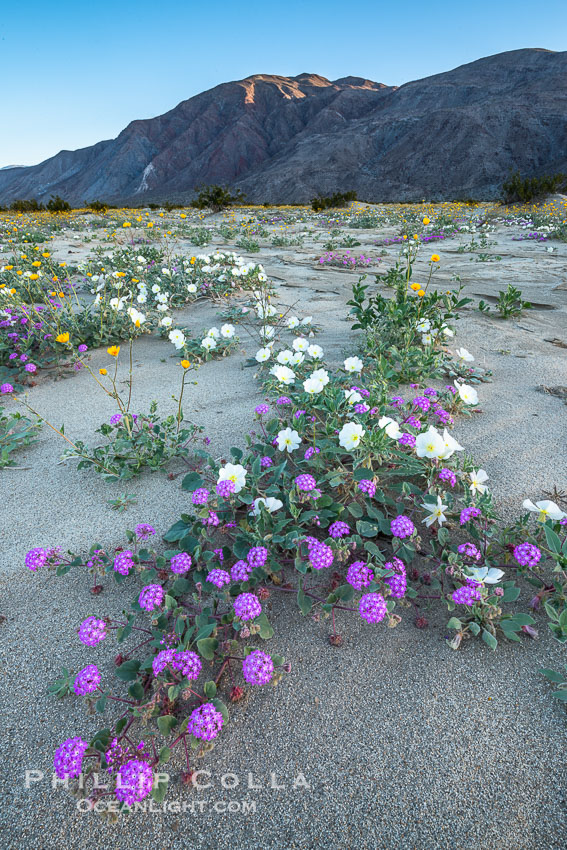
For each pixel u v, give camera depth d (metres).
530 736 1.38
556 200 19.27
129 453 2.71
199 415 3.28
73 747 1.25
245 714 1.48
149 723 1.46
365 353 4.04
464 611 1.78
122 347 4.81
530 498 2.33
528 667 1.58
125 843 1.20
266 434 2.82
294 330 4.89
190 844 1.19
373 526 1.96
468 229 13.88
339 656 1.64
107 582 1.98
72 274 8.06
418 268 8.45
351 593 1.74
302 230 15.80
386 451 2.23
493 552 1.98
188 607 1.80
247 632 1.58
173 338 3.88
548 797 1.25
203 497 1.95
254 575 1.86
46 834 1.22
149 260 8.27
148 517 2.32
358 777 1.31
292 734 1.42
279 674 1.49
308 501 2.11
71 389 3.85
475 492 2.12
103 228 16.17
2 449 2.89
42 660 1.66
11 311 5.11
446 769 1.32
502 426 3.02
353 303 4.48
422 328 3.91
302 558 1.91
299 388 3.35
